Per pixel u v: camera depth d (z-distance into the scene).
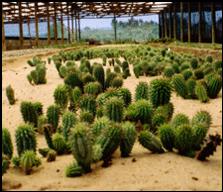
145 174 3.85
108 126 4.34
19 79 12.38
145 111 5.32
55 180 3.88
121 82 8.02
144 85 6.64
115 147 4.28
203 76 9.01
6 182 3.93
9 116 7.49
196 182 3.63
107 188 3.53
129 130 4.46
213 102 7.27
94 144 4.49
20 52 29.84
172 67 10.05
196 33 48.16
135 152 4.68
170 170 3.94
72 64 13.08
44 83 11.03
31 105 6.40
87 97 6.20
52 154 4.62
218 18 39.75
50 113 6.11
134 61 14.71
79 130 4.01
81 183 3.74
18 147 4.67
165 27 58.09
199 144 4.60
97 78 8.36
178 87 7.66
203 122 5.16
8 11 49.62
